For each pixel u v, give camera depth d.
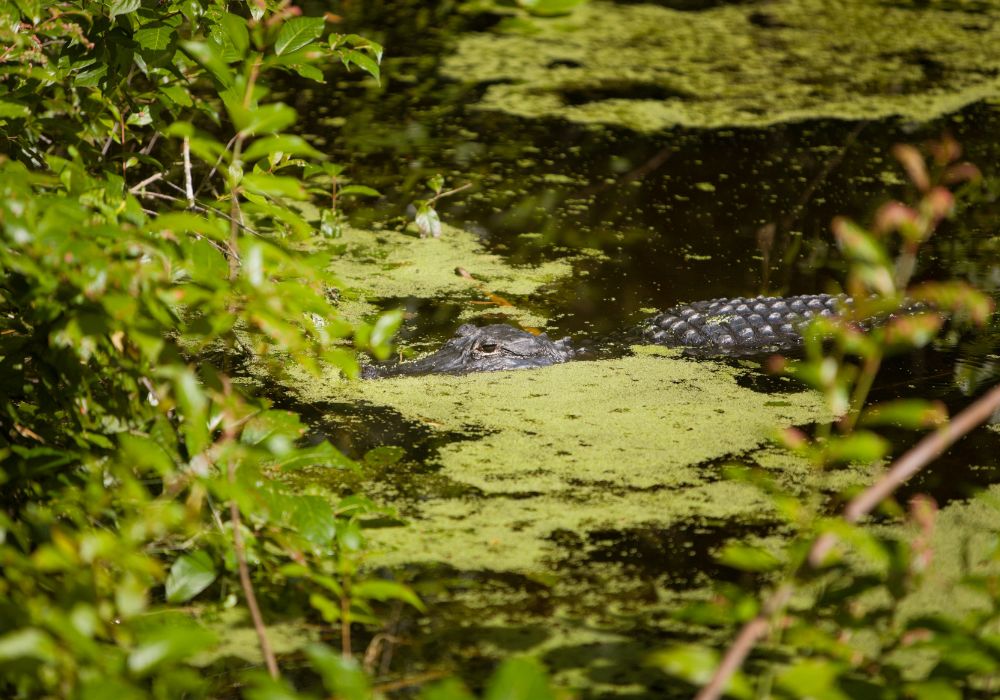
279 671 5.54
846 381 4.47
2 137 7.29
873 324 10.61
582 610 6.18
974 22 21.64
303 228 5.91
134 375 5.63
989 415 9.04
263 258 5.41
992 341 10.59
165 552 6.09
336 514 6.48
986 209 13.84
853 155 15.53
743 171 15.05
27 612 3.99
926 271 12.02
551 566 6.64
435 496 7.49
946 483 7.84
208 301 4.83
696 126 16.55
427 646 5.80
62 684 3.85
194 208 7.97
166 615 5.78
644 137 16.16
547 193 14.31
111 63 7.50
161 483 6.30
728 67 19.11
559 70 18.89
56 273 4.71
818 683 3.54
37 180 5.09
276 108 4.66
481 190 14.32
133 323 4.61
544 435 8.52
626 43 20.27
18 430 5.77
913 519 7.21
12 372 5.66
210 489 5.13
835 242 13.03
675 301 11.55
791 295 11.74
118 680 3.61
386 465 7.94
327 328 5.42
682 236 13.18
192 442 4.95
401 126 16.47
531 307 11.24
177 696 5.07
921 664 5.41
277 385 9.23
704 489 7.69
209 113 7.61
